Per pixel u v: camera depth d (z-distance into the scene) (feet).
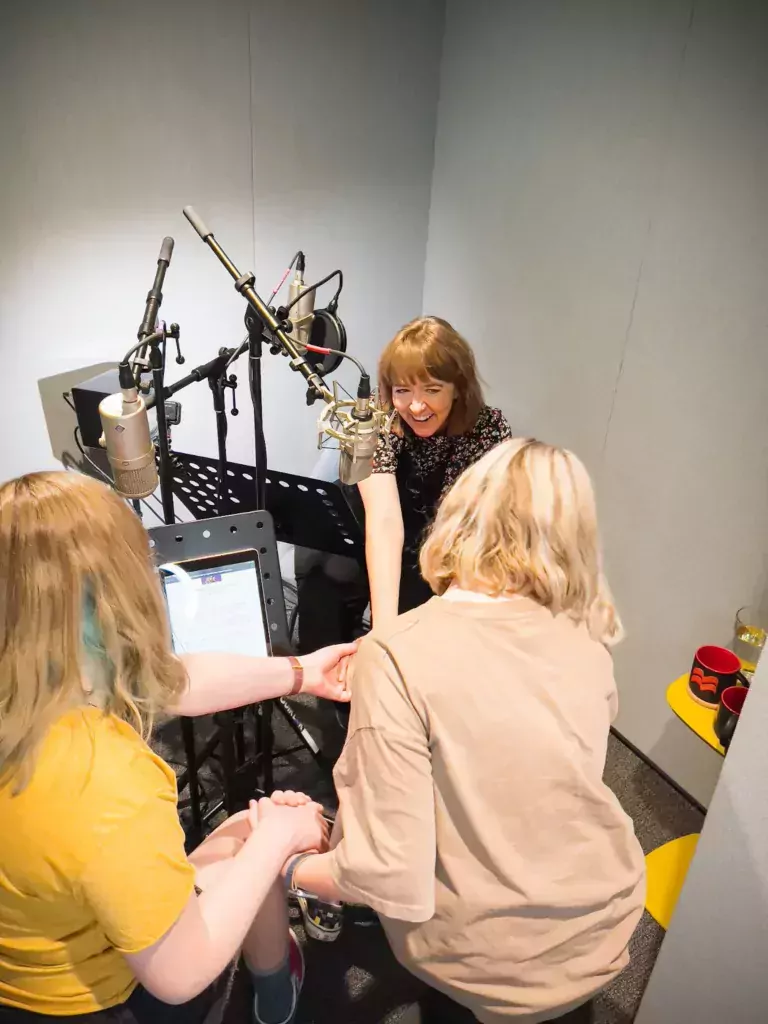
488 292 8.02
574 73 6.33
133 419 4.42
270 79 7.25
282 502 5.90
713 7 5.06
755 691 3.39
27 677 2.49
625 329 6.32
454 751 3.00
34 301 7.10
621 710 7.36
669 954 4.18
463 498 3.36
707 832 3.76
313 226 8.13
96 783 2.51
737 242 5.24
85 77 6.48
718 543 5.92
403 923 3.37
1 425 7.49
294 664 4.48
